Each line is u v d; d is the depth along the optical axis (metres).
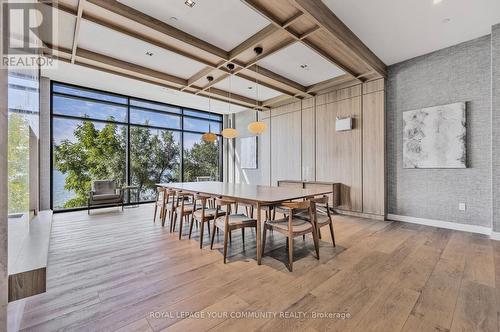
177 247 3.11
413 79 4.30
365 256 2.77
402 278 2.22
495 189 3.31
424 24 3.28
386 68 4.62
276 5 2.66
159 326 1.57
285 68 4.57
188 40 3.38
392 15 3.08
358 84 4.97
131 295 1.95
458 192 3.81
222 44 3.67
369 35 3.56
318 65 4.43
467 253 2.83
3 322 1.23
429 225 4.12
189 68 4.53
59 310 1.74
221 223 2.84
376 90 4.69
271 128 7.00
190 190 3.60
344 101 5.22
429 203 4.13
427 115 4.09
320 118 5.69
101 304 1.82
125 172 6.43
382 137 4.60
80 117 5.68
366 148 4.84
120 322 1.61
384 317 1.65
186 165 7.73
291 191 3.43
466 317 1.64
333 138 5.41
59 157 5.52
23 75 2.15
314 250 2.97
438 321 1.60
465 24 3.28
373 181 4.73
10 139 1.67
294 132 6.31
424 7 2.93
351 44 3.45
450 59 3.88
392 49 3.99
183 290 2.03
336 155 5.35
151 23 3.00
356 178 4.99
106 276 2.29
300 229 2.57
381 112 4.61
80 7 2.57
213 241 3.27
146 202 6.70
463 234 3.59
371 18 3.15
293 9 2.72
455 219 3.85
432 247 3.05
